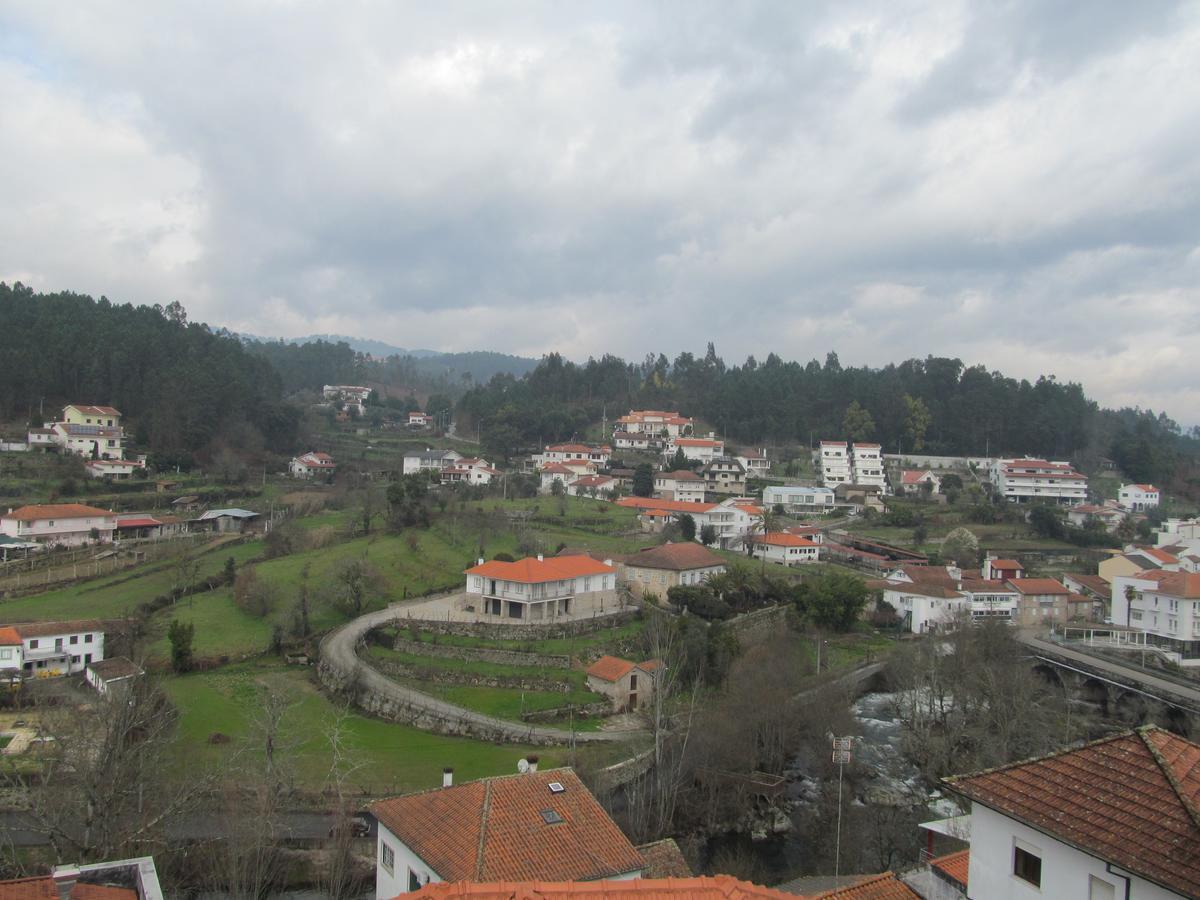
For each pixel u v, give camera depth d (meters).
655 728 54.03
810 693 70.88
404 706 64.50
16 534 110.69
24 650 69.62
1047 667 90.50
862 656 93.44
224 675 71.81
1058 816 17.44
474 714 64.25
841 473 190.25
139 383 173.25
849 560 134.00
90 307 195.75
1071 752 19.31
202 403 167.75
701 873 46.81
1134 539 152.62
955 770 59.88
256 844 36.47
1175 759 17.94
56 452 146.50
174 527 125.69
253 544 114.38
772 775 58.53
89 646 72.88
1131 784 17.56
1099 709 82.38
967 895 21.78
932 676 72.81
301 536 108.12
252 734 55.19
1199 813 15.91
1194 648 101.38
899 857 48.78
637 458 197.38
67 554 108.00
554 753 57.31
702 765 56.22
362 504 122.88
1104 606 117.88
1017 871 18.50
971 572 125.75
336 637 77.44
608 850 27.67
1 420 157.75
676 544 108.25
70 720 42.22
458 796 29.64
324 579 90.94
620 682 68.81
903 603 108.38
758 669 70.44
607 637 80.44
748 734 60.41
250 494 149.88
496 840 26.80
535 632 78.94
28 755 50.59
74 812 36.31
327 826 44.97
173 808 38.25
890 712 77.00
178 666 71.62
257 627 81.75
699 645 75.06
